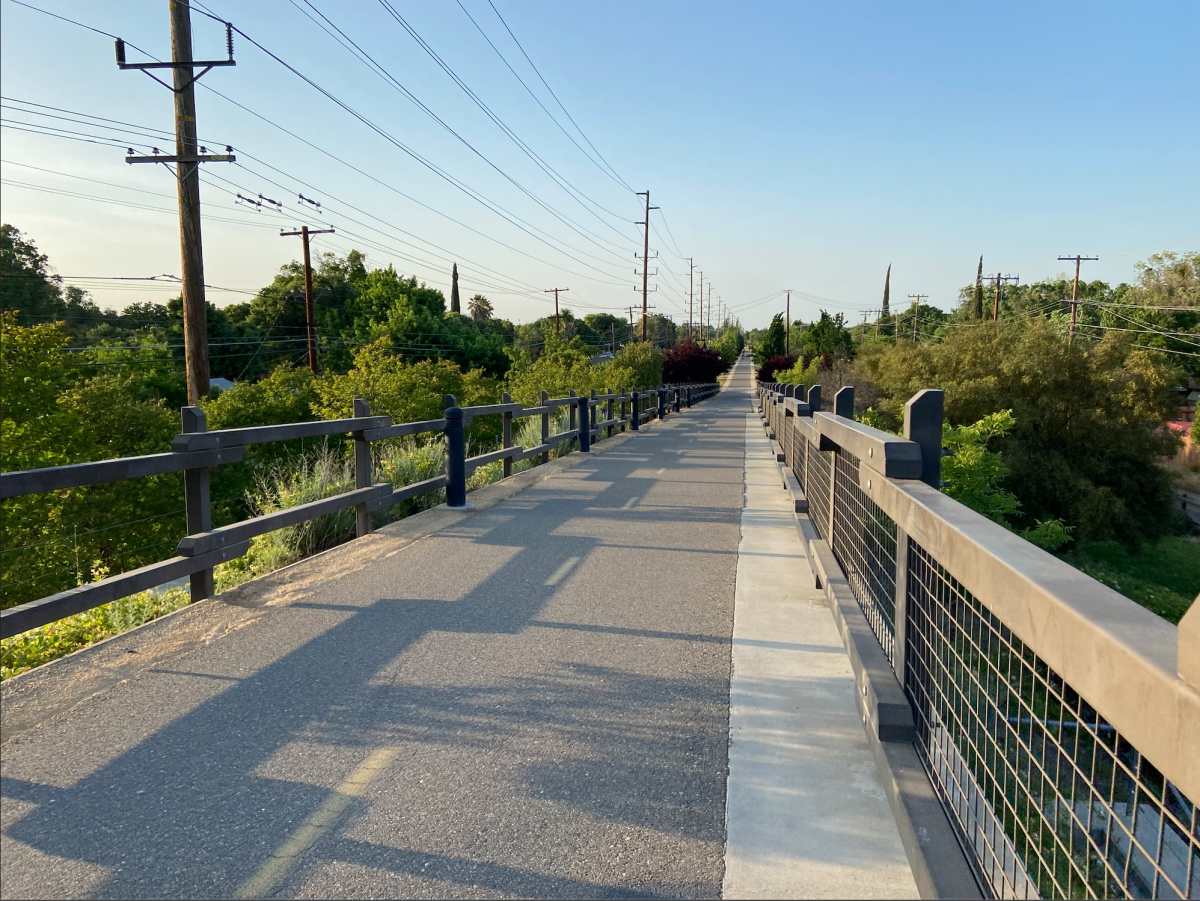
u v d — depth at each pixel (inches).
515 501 358.3
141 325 2452.0
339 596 205.6
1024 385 1148.5
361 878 92.1
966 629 82.8
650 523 307.0
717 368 2292.1
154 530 678.5
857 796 110.0
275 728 130.3
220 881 91.5
